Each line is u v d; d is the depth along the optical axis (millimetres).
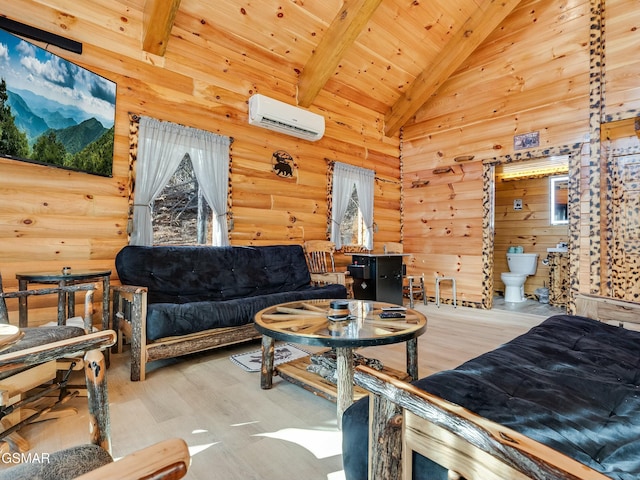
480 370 1126
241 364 2365
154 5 2691
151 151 2941
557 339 1551
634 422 853
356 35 3539
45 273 2172
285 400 1817
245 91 3648
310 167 4293
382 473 737
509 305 4797
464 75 4777
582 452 722
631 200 3438
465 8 4000
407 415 720
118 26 2801
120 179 2811
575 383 1071
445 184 4977
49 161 2314
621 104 3430
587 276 3578
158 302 2633
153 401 1787
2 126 2064
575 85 3771
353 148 4828
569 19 3838
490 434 528
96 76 2611
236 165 3578
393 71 4531
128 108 2859
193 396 1854
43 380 1569
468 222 4699
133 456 481
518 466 480
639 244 3381
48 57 2307
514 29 4281
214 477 1206
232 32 3332
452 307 4602
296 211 4133
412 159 5402
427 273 5125
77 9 2592
